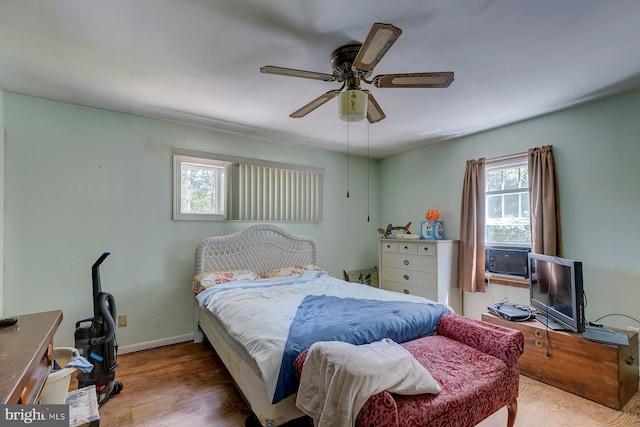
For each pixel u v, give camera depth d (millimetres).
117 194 2896
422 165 4258
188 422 1853
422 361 1684
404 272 3879
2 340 1105
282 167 3885
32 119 2547
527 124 3094
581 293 2166
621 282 2459
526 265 3119
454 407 1372
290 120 3133
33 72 2111
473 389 1476
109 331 2031
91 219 2773
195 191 3359
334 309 2195
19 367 884
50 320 1357
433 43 1760
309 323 1875
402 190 4566
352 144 4090
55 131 2637
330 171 4434
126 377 2412
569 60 1952
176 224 3203
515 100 2600
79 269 2711
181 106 2752
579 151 2709
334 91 1854
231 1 1409
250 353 1624
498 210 3414
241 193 3586
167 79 2221
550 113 2904
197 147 3340
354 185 4695
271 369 1495
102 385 2041
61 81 2252
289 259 3861
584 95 2488
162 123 3143
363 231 4785
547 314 2484
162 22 1567
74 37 1699
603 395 2027
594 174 2613
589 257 2629
